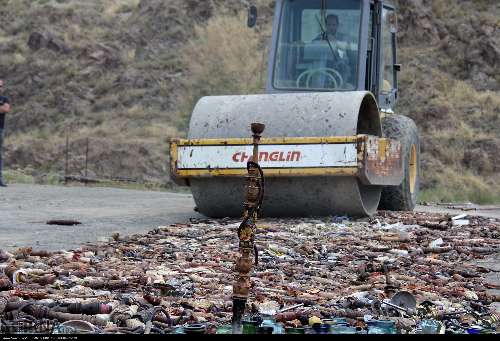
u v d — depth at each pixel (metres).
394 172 28.58
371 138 26.44
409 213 30.45
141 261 19.03
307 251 21.05
